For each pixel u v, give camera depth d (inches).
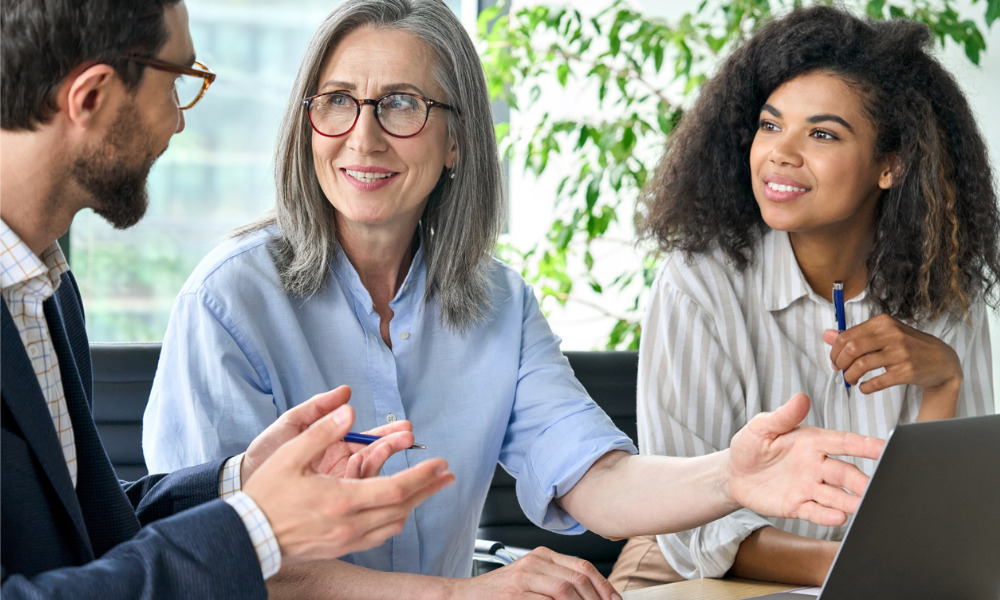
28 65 31.4
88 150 33.3
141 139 34.5
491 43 123.1
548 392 57.8
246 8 125.2
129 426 70.3
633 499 50.9
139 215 36.2
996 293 73.4
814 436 42.7
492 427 57.4
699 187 70.3
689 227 70.6
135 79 33.5
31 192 33.4
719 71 71.3
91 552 34.2
